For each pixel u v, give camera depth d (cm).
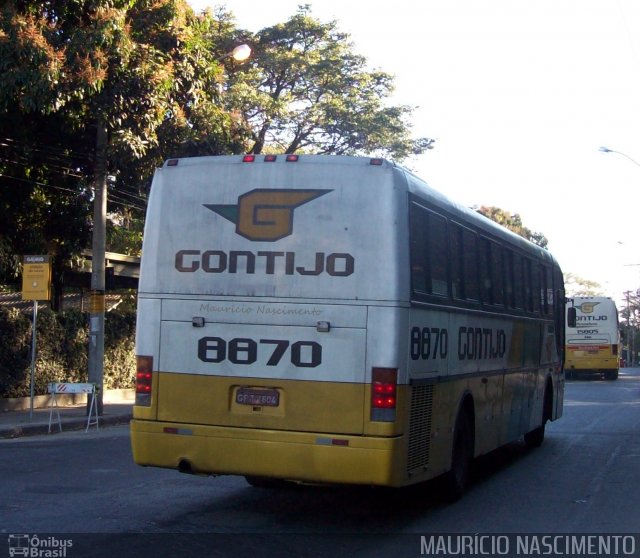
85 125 1888
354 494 1011
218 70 1966
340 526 840
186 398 816
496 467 1262
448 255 923
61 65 1550
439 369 878
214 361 809
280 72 3588
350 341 775
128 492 984
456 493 964
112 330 2342
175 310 825
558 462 1315
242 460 791
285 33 3612
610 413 2167
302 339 787
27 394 2006
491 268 1112
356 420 768
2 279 2039
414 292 803
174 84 1805
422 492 975
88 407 1756
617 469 1240
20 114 1788
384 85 3778
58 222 2097
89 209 2094
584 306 4188
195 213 828
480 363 1049
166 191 841
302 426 781
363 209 786
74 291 2545
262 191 811
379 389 764
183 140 1855
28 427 1617
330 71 3631
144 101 1705
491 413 1113
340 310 780
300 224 798
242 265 809
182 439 809
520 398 1289
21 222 2050
